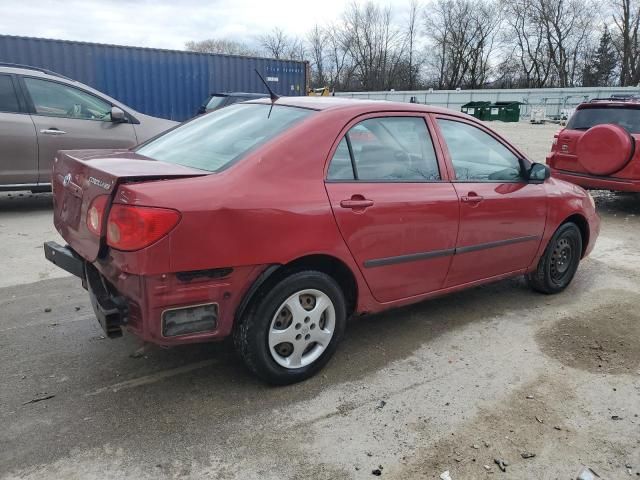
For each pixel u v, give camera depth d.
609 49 68.50
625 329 4.19
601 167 7.98
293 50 70.00
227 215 2.74
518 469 2.60
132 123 7.92
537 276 4.76
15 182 7.12
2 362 3.40
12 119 6.95
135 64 15.05
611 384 3.38
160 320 2.69
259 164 2.96
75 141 7.41
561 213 4.65
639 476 2.59
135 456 2.59
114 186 2.65
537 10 68.50
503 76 75.12
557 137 8.76
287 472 2.52
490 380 3.39
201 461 2.57
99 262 2.83
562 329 4.16
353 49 76.50
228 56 16.64
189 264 2.68
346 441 2.75
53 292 4.60
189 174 2.82
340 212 3.15
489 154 4.21
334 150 3.24
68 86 7.48
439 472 2.56
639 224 8.00
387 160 3.52
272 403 3.05
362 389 3.23
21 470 2.46
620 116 8.27
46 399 3.02
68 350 3.58
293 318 3.12
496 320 4.31
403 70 77.94
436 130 3.84
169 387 3.18
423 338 3.95
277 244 2.92
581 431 2.90
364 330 4.05
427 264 3.71
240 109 3.85
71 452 2.60
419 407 3.07
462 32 74.31
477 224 3.94
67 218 3.24
